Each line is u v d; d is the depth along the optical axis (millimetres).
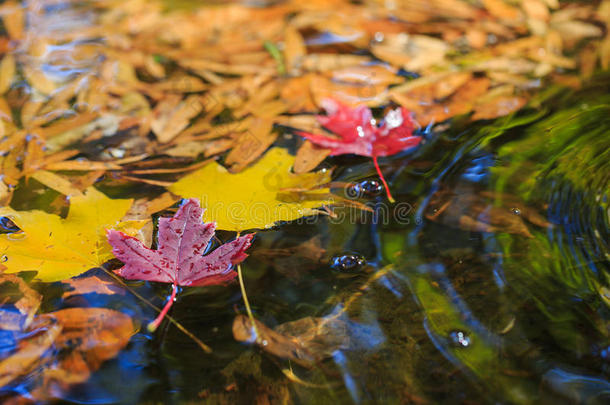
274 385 630
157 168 721
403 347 641
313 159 722
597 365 631
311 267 672
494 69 807
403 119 750
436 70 809
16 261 664
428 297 658
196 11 883
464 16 872
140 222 682
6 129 758
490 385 627
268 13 878
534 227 682
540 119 753
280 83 799
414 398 625
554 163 715
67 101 785
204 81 804
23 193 704
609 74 793
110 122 765
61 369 632
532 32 849
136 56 830
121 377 632
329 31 855
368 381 631
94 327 646
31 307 650
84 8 887
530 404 621
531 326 645
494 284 661
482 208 694
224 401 626
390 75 805
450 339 643
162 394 627
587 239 675
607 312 647
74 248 670
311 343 643
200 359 638
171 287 665
